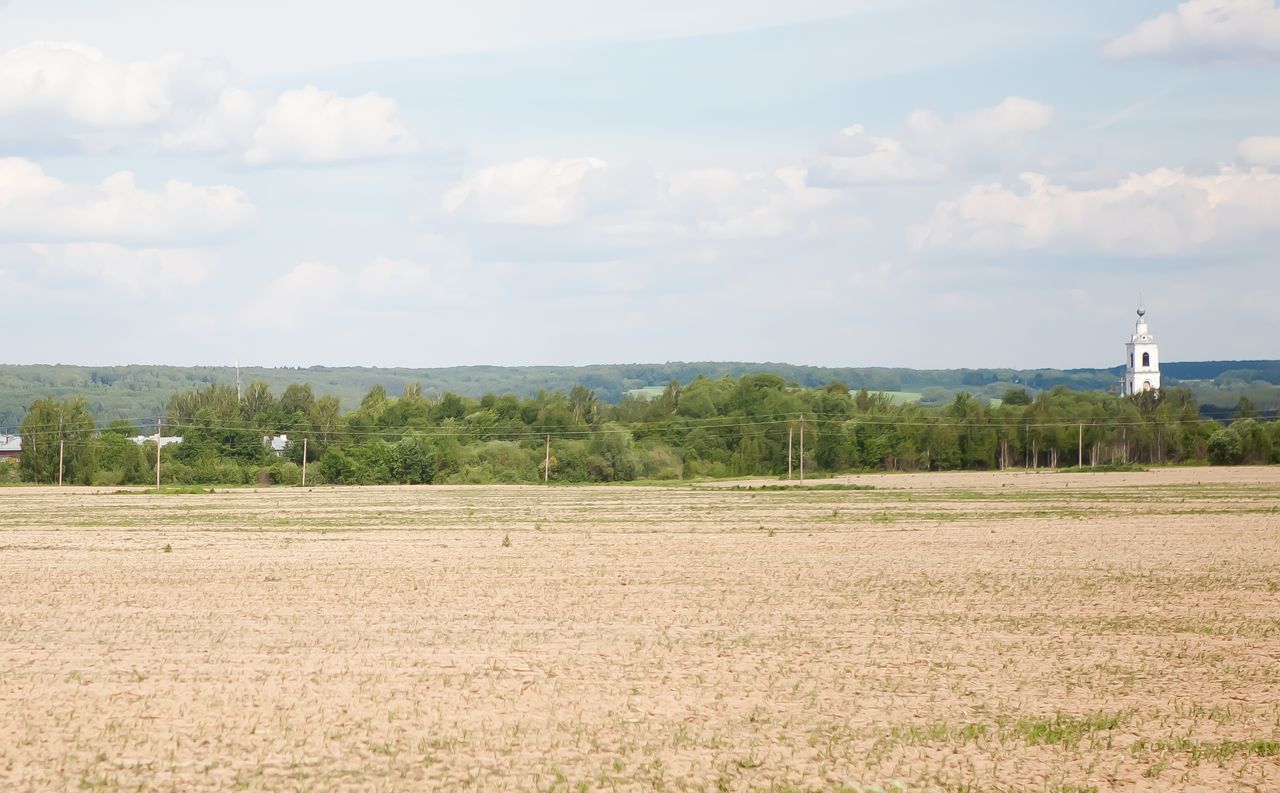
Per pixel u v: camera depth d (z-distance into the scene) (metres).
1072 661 29.20
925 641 31.89
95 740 21.98
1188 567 48.66
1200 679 27.25
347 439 196.38
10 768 20.36
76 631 33.72
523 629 33.88
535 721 23.28
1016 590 42.03
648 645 31.25
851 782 19.62
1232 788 19.66
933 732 22.55
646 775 20.02
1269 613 36.66
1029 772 20.34
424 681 26.77
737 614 36.69
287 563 52.91
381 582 45.28
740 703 24.83
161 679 27.02
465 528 75.94
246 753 21.16
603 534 69.81
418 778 19.84
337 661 29.06
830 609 37.69
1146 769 20.50
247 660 29.25
